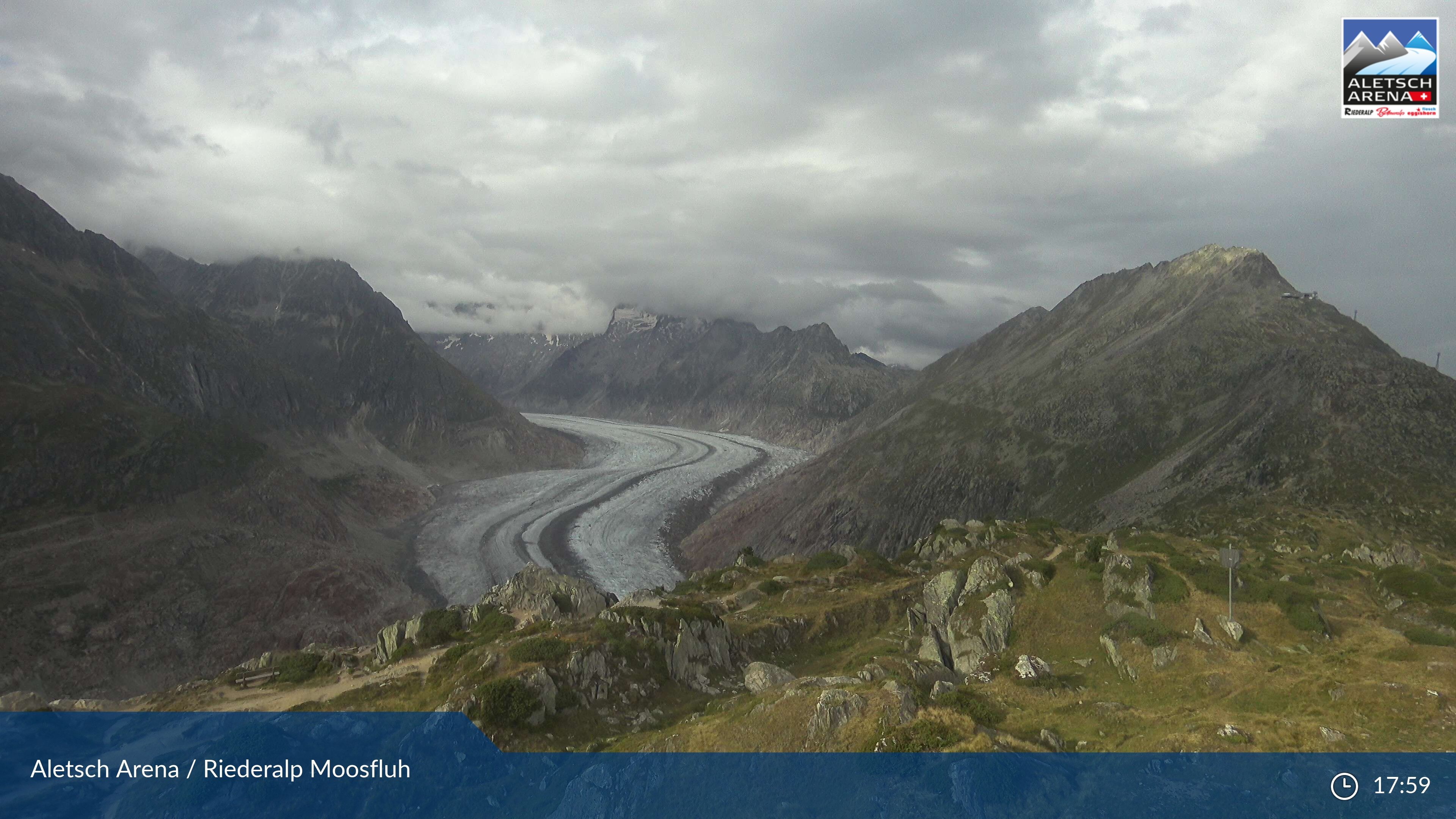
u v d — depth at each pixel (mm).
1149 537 73562
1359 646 46719
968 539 96625
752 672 57031
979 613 56812
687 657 60000
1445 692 36906
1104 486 181125
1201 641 47562
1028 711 42094
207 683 63688
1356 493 117312
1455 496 111125
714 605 80062
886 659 52750
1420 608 59219
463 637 65750
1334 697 37875
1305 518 109750
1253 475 134000
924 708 38438
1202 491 139000
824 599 81125
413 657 63031
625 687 53938
